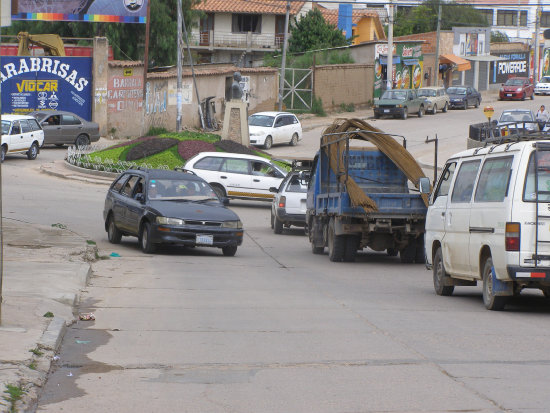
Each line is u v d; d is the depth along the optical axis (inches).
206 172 1315.2
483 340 424.5
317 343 412.8
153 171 896.9
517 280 496.7
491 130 1577.3
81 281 598.9
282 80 2384.4
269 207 1403.8
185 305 531.5
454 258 583.5
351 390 324.5
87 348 395.9
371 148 900.0
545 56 4606.3
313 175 972.6
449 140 2191.2
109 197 928.9
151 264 754.2
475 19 4471.0
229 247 850.8
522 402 307.4
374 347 404.2
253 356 382.6
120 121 2075.5
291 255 911.0
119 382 335.3
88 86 2023.9
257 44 3380.9
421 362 372.2
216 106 2427.4
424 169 1748.3
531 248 493.0
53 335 400.2
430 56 3555.6
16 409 285.9
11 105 1990.7
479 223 540.1
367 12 3794.3
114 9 2101.4
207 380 339.3
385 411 296.7
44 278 580.7
